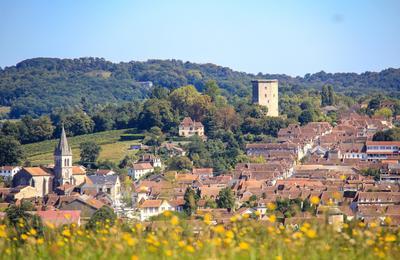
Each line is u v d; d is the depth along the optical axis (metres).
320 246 101.06
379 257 101.69
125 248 102.06
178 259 99.25
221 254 99.38
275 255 100.56
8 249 106.38
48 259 104.31
